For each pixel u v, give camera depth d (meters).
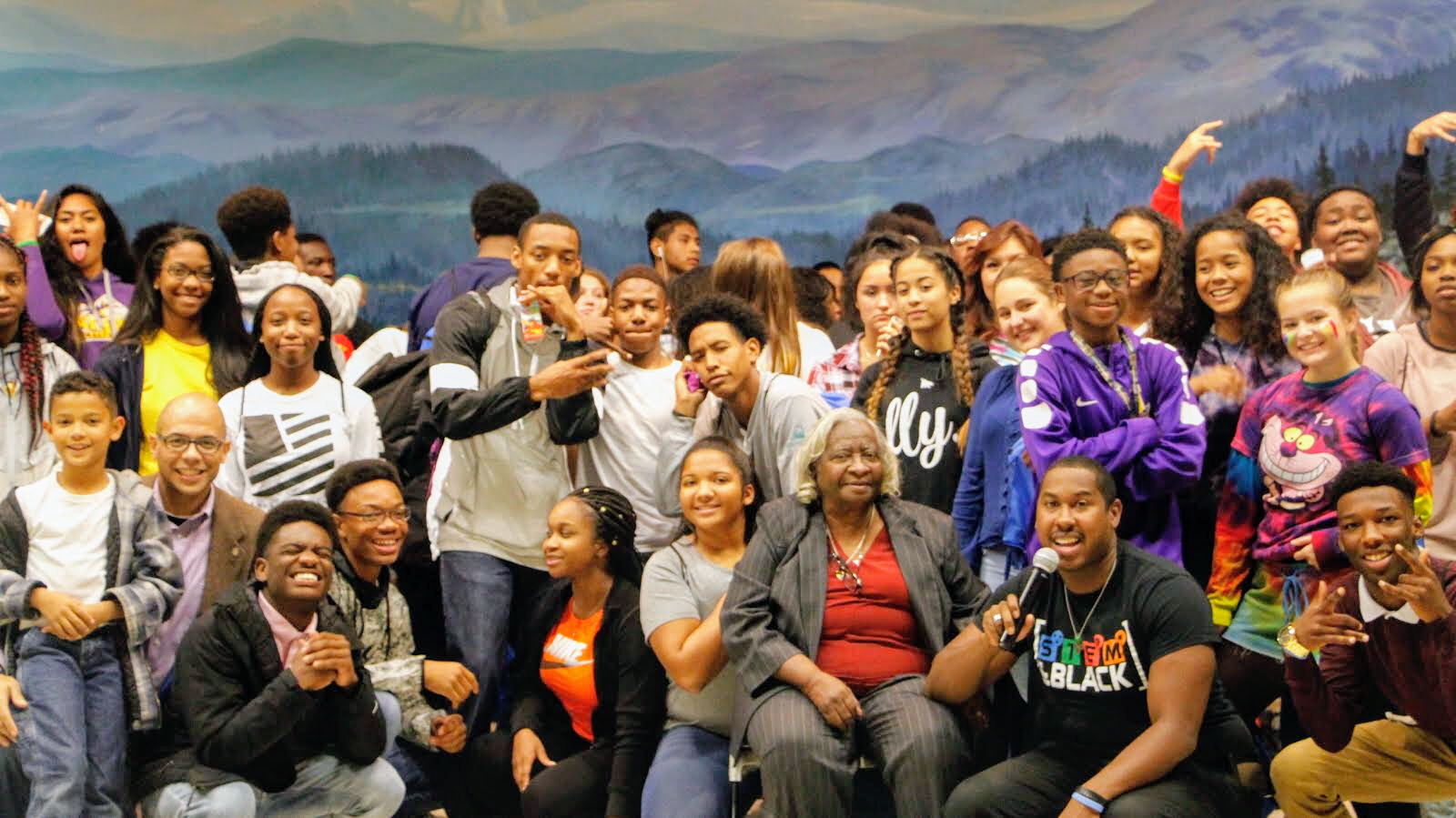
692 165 9.36
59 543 3.97
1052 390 3.80
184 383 4.57
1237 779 3.59
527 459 4.39
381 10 9.45
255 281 5.17
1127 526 3.81
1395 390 3.74
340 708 3.92
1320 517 3.74
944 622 3.86
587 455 4.45
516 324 4.39
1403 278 4.91
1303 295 3.79
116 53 9.40
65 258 4.98
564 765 4.09
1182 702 3.47
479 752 4.25
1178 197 5.38
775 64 9.36
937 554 3.90
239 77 9.41
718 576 4.05
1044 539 3.60
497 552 4.38
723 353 4.10
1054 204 8.83
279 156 9.33
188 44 9.41
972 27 9.11
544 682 4.27
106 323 4.98
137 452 4.48
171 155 9.35
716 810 3.84
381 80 9.41
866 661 3.82
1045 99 8.91
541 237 4.39
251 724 3.78
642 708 4.08
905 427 4.26
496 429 4.20
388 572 4.30
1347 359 3.78
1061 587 3.66
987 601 3.75
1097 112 8.78
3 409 4.36
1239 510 3.92
